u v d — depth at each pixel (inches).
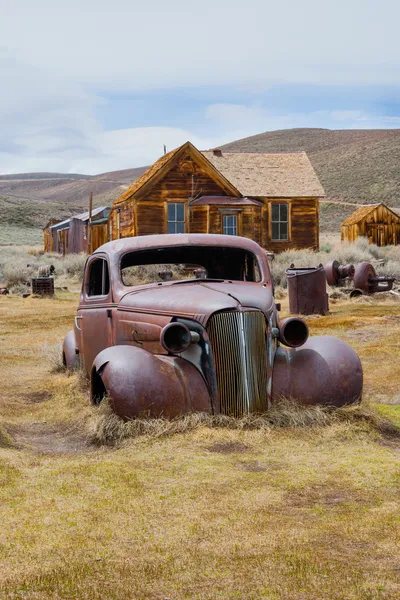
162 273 266.8
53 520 138.8
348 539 128.5
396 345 395.5
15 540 128.8
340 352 232.7
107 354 222.1
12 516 140.9
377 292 740.0
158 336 225.5
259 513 142.9
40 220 4749.0
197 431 204.2
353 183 5251.0
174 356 220.7
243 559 120.2
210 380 214.2
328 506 147.3
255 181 1286.9
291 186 1283.2
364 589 108.4
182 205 1174.3
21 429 225.6
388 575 113.2
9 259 1574.8
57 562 119.6
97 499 151.2
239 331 215.6
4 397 281.1
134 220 1160.2
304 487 159.6
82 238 1646.2
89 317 274.5
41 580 113.0
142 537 130.6
